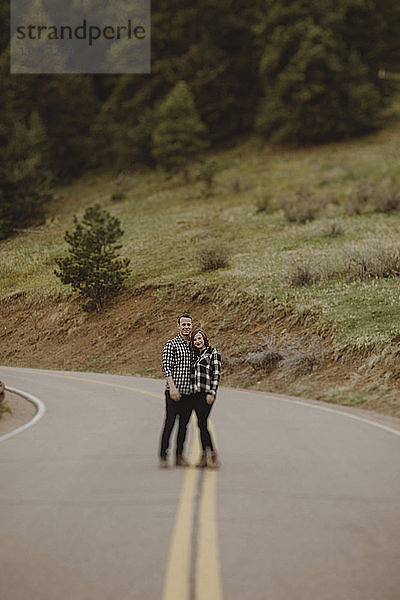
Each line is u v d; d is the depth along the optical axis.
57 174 88.88
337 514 4.94
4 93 85.88
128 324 34.16
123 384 20.64
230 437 9.14
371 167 66.69
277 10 88.06
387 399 14.27
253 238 45.19
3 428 11.06
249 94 96.12
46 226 67.31
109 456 7.76
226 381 21.72
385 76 104.56
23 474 6.70
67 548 4.17
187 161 76.94
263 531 4.49
